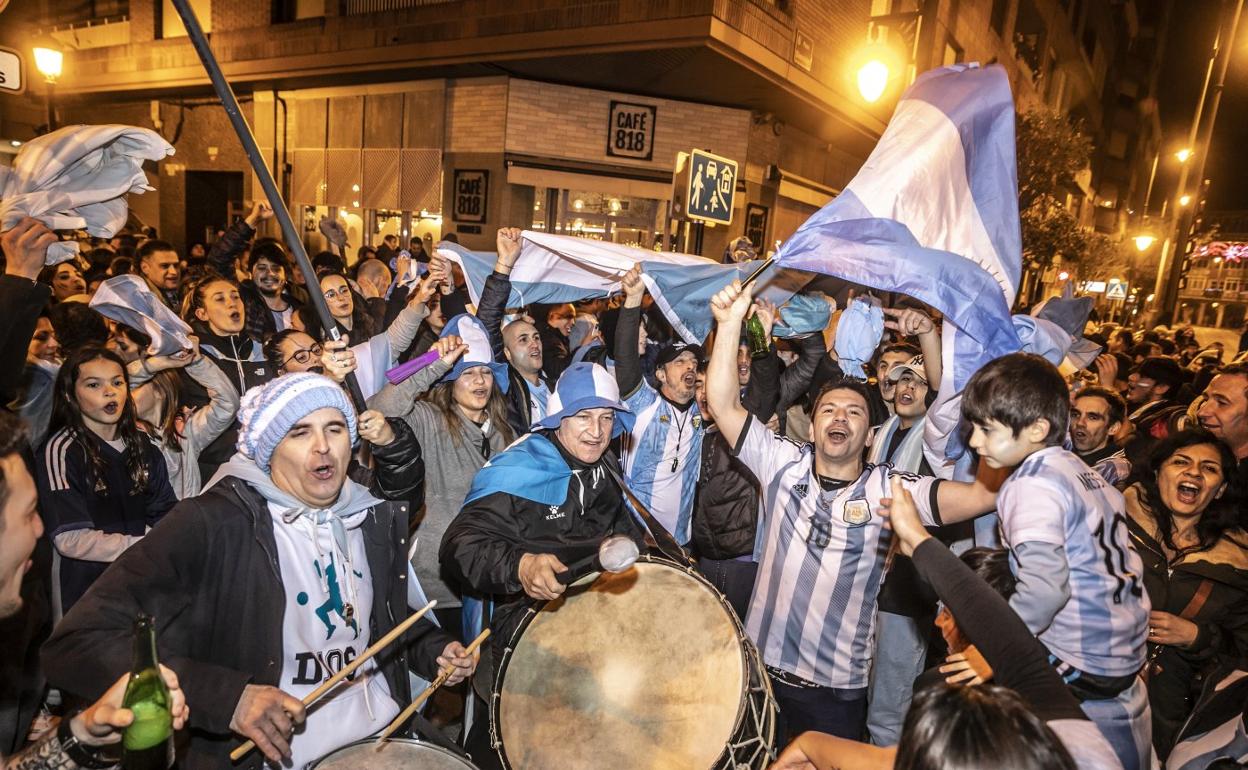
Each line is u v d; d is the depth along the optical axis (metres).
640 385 3.95
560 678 2.19
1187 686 2.89
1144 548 2.98
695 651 2.21
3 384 2.12
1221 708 2.32
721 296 2.91
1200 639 2.76
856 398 2.77
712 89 12.16
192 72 15.80
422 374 3.19
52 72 11.34
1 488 1.36
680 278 4.56
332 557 2.06
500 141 12.62
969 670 1.94
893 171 2.97
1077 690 2.08
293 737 1.97
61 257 2.46
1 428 1.38
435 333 5.23
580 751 2.07
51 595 2.83
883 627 2.79
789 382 4.70
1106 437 4.10
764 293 4.53
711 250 13.51
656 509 3.86
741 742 2.02
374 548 2.23
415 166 13.72
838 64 13.12
